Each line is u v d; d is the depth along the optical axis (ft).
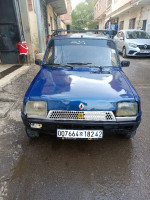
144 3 39.17
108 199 5.54
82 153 7.59
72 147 7.97
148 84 17.47
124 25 58.95
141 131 9.31
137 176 6.44
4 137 8.52
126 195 5.69
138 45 29.50
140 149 7.91
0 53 22.85
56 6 52.31
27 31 22.29
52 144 8.12
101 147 8.02
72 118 6.39
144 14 42.63
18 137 8.55
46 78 7.89
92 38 10.52
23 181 6.08
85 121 6.36
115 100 6.34
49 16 46.50
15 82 15.71
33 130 7.02
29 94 6.65
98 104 6.26
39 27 28.68
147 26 41.04
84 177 6.33
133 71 22.50
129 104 6.44
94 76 8.23
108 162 7.09
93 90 6.80
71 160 7.15
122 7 52.24
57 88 6.90
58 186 5.92
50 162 7.00
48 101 6.31
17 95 13.03
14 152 7.50
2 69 20.52
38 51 29.60
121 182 6.17
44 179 6.18
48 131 6.96
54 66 9.34
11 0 19.74
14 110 11.14
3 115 10.34
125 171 6.65
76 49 9.93
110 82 7.63
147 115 11.07
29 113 6.54
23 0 20.74
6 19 20.71
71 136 6.70
